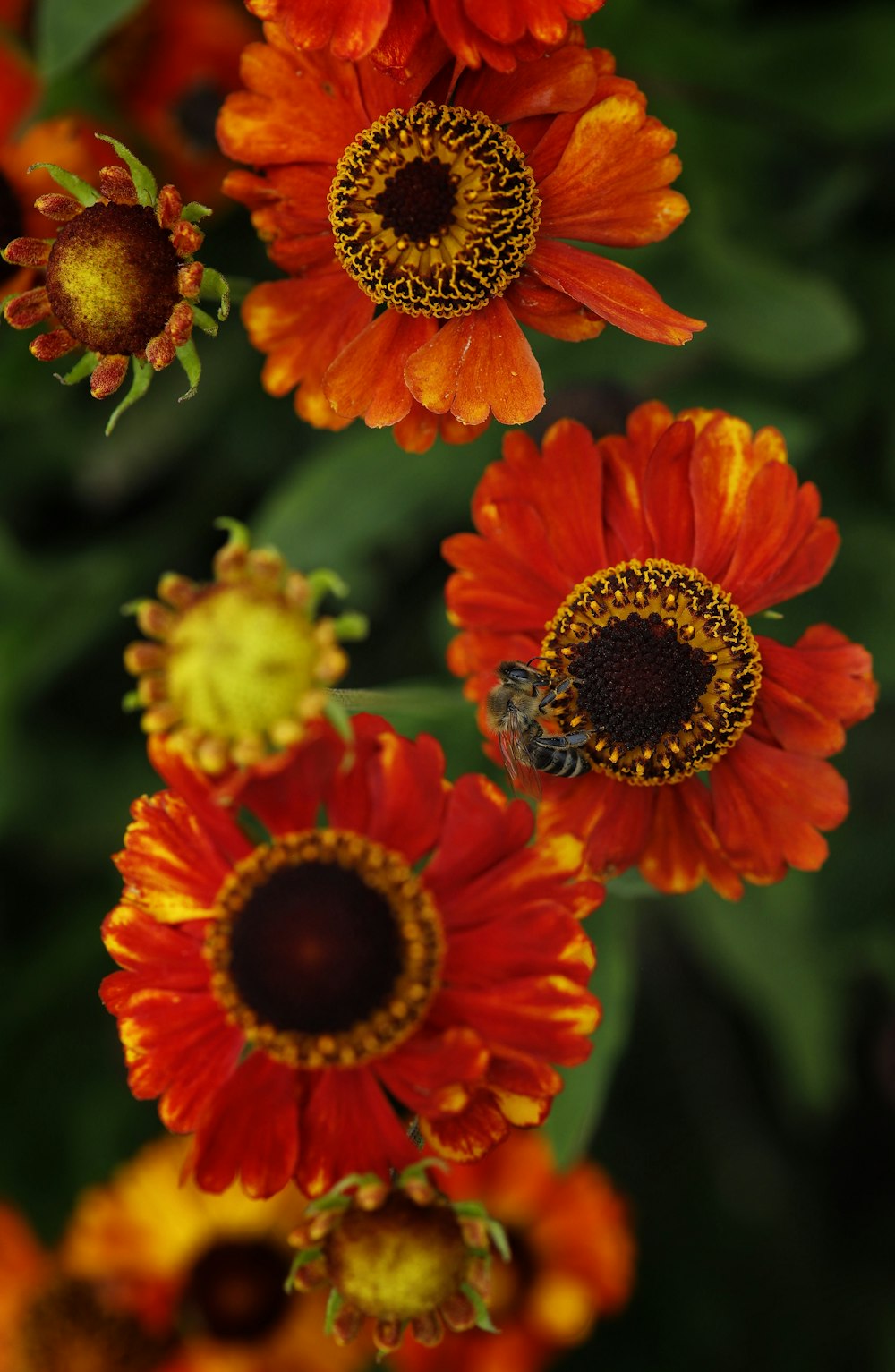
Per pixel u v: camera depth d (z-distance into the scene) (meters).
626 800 0.50
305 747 0.48
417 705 0.53
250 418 0.63
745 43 0.59
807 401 0.61
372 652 0.65
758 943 0.63
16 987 0.66
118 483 0.64
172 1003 0.49
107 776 0.65
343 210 0.49
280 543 0.58
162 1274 0.61
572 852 0.49
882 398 0.62
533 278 0.50
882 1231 0.69
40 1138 0.65
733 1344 0.66
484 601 0.51
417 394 0.49
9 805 0.64
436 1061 0.48
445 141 0.49
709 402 0.60
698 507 0.50
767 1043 0.71
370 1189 0.48
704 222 0.59
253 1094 0.49
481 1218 0.49
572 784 0.50
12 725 0.64
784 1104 0.71
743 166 0.62
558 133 0.49
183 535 0.65
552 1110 0.53
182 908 0.49
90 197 0.50
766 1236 0.68
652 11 0.59
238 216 0.59
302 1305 0.61
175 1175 0.61
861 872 0.62
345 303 0.50
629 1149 0.69
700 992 0.72
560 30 0.48
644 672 0.50
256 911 0.49
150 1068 0.49
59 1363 0.61
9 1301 0.62
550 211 0.49
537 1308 0.60
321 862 0.49
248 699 0.47
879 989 0.67
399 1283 0.48
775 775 0.50
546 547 0.50
